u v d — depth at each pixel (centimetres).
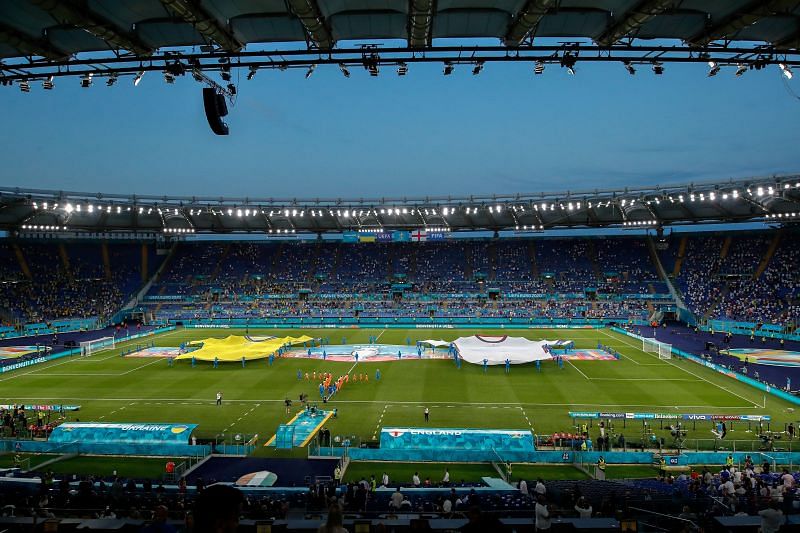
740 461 3281
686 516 1499
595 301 10312
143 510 1711
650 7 1755
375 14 1955
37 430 3856
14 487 2355
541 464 3331
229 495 425
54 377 5797
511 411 4459
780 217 9262
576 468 3256
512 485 2756
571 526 1106
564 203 9756
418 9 1811
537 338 8412
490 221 11150
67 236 11519
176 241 12194
